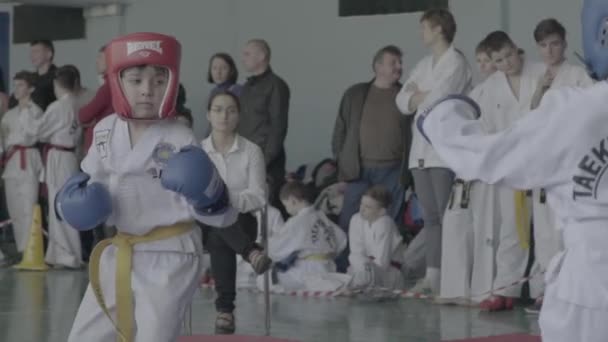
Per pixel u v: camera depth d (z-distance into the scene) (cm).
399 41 1415
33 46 1375
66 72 1274
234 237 646
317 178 1286
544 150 368
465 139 375
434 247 1001
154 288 469
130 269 473
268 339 764
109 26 1634
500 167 373
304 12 1497
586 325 365
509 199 932
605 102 363
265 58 1119
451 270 962
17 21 1723
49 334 812
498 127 930
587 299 363
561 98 370
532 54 1292
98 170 493
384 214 1069
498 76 937
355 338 805
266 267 644
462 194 951
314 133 1491
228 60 1162
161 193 482
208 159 470
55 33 1688
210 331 830
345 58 1464
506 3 1309
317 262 1061
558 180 371
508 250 935
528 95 923
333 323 878
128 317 474
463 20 1343
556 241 912
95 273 480
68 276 1194
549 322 374
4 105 1375
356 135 1118
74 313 916
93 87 1656
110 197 484
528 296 990
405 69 1410
